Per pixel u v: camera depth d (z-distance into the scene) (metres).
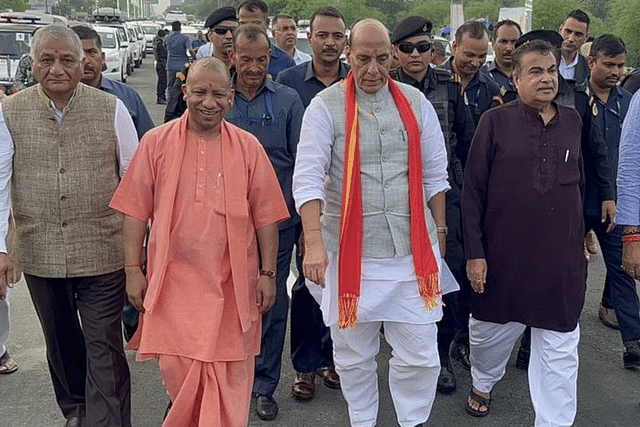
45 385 4.79
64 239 3.71
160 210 3.42
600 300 6.49
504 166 3.95
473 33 4.89
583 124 4.63
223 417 3.40
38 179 3.68
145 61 36.09
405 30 4.55
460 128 4.77
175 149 3.42
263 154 3.57
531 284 3.90
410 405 3.79
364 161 3.62
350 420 3.98
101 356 3.79
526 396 4.73
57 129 3.67
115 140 3.78
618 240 5.05
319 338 4.60
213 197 3.41
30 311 6.04
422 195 3.67
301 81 4.78
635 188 4.27
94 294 3.80
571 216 3.89
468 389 4.79
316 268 3.49
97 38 4.60
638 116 4.23
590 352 5.39
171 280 3.41
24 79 9.00
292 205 4.36
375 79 3.58
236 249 3.41
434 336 3.71
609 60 5.44
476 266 4.02
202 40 16.64
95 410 3.78
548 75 3.83
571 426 4.13
